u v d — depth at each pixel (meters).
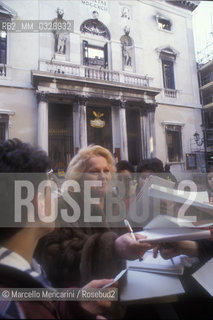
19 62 9.83
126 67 11.81
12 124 9.44
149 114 11.52
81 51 11.22
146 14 12.56
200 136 11.91
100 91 10.50
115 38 11.90
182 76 12.66
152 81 11.83
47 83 9.57
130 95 11.08
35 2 10.28
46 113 9.57
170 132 12.27
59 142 10.83
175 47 12.78
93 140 11.52
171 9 13.02
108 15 11.85
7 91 9.54
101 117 11.75
